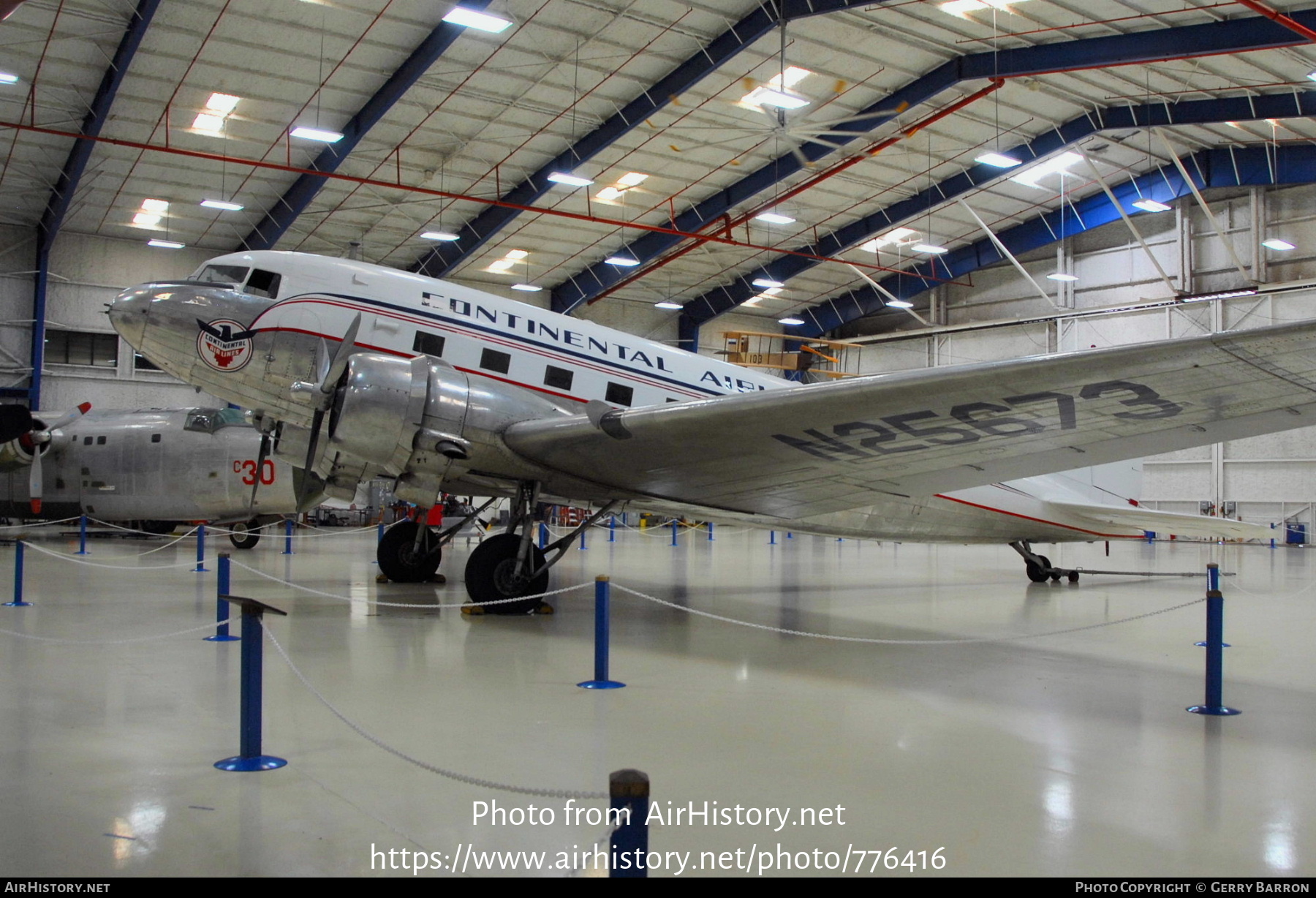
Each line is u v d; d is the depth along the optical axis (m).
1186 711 5.64
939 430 7.18
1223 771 4.37
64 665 6.46
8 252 27.83
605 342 10.45
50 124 21.95
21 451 18.91
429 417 8.39
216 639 7.58
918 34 20.12
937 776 4.24
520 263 32.75
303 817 3.59
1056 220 31.97
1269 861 3.27
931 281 36.66
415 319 9.58
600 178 26.70
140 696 5.54
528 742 4.68
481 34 19.27
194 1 17.67
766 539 30.05
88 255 28.86
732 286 36.19
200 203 26.56
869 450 7.77
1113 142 26.62
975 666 7.10
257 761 4.23
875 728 5.10
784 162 26.03
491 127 23.36
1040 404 6.46
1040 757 4.58
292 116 22.25
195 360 9.64
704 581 13.91
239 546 19.97
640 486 9.44
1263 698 6.04
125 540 22.28
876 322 40.16
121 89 20.56
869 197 29.61
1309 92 20.86
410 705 5.42
